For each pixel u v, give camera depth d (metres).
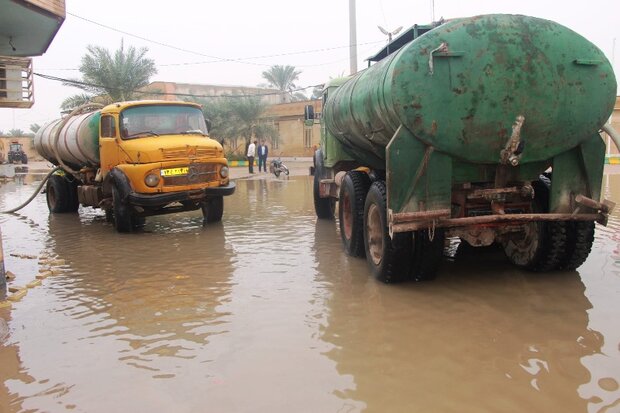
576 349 4.19
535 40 5.24
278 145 42.62
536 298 5.43
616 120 33.12
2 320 5.35
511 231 5.89
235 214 12.57
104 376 4.01
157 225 11.11
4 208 15.48
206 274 6.92
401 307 5.32
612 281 5.94
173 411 3.47
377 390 3.66
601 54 5.39
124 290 6.32
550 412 3.30
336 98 8.31
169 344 4.59
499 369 3.91
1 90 7.36
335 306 5.43
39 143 14.42
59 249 8.91
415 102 5.15
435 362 4.06
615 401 3.39
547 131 5.36
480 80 5.18
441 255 5.77
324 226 10.51
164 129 10.53
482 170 5.60
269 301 5.67
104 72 29.00
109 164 10.26
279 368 4.04
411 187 5.32
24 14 8.24
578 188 5.69
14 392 3.80
